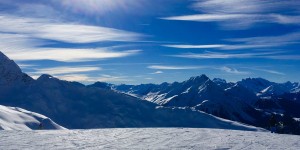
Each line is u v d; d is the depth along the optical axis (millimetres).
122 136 38969
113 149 30078
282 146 32656
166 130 46156
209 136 39906
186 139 36781
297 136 41969
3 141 33219
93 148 30500
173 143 33781
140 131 44438
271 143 34594
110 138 37125
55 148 30078
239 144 33562
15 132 40969
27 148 29625
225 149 30578
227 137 39031
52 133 40812
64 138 36438
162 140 35844
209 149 30438
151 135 40031
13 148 29453
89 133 41562
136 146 31812
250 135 42031
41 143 32531
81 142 33875
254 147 31844
